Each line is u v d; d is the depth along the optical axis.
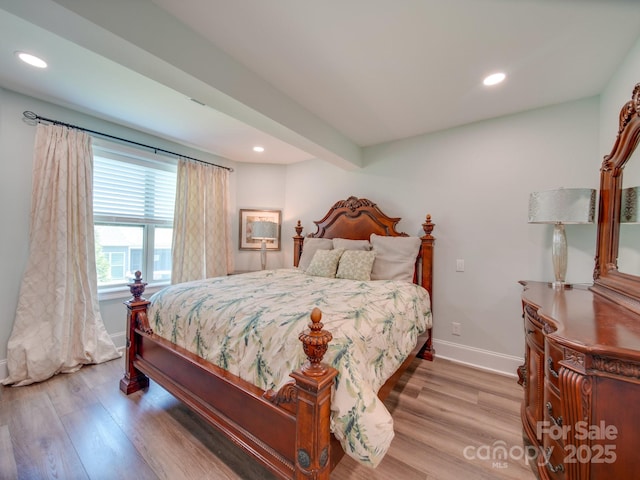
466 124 2.69
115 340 2.90
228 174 3.99
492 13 1.35
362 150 3.39
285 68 1.82
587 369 0.91
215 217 3.77
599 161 2.11
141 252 3.24
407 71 1.85
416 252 2.80
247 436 1.33
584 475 0.92
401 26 1.45
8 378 2.16
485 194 2.60
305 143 2.52
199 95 1.70
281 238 4.28
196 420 1.79
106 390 2.12
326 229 3.62
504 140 2.51
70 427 1.71
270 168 4.26
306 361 1.21
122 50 1.28
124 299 2.98
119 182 3.01
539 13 1.34
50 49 1.71
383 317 1.69
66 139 2.48
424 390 2.20
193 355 1.66
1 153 2.20
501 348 2.52
